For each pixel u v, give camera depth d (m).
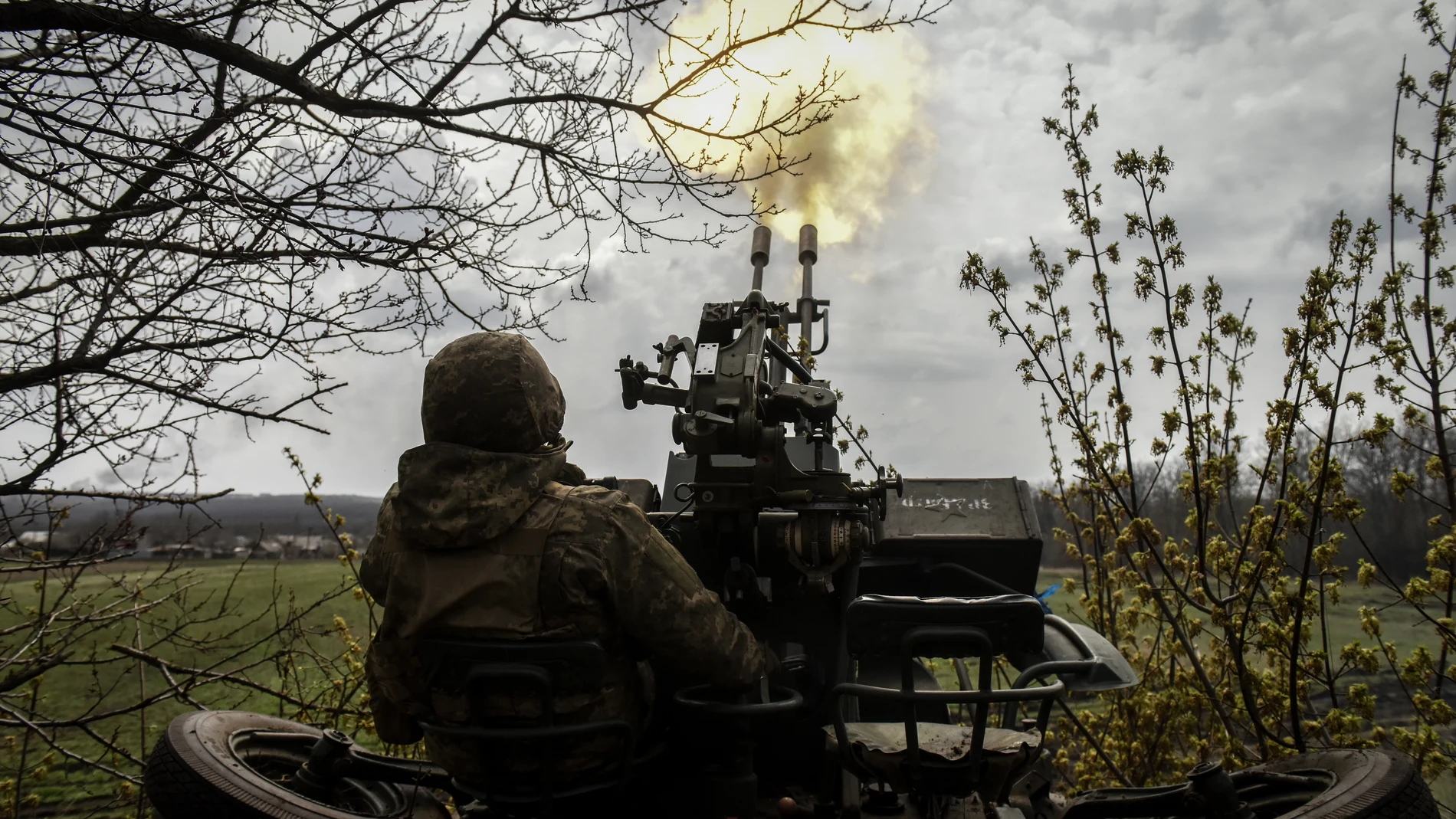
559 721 2.38
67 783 5.50
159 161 3.34
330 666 5.20
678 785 2.81
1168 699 5.00
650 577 2.42
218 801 2.56
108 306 3.48
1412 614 8.28
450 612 2.34
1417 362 4.15
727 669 2.56
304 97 3.78
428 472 2.37
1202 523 4.48
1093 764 5.33
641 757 2.65
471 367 2.45
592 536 2.37
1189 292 4.62
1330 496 4.44
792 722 3.19
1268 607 4.50
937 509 4.40
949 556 4.30
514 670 2.23
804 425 3.18
